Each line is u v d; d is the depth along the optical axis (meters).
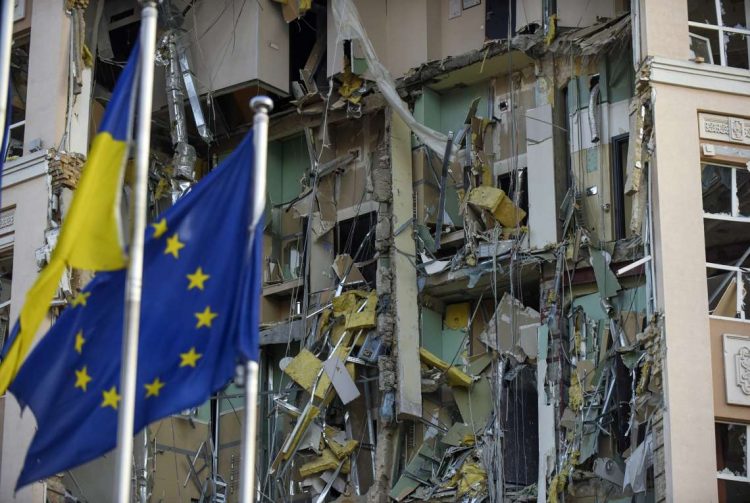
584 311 41.31
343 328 44.91
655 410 36.53
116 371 26.14
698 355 36.12
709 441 35.34
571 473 38.84
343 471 43.53
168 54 47.16
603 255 41.19
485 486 40.53
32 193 41.28
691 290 36.72
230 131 48.75
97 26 46.41
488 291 43.91
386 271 44.28
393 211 44.41
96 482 40.72
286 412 45.00
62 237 25.94
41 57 42.56
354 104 46.56
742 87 38.94
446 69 45.69
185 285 26.30
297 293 47.25
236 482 45.44
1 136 27.89
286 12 48.22
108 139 26.53
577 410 39.84
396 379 42.62
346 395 43.38
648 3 39.47
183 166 46.00
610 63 43.53
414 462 42.34
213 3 48.22
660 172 37.78
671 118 38.34
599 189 42.56
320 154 47.94
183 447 44.50
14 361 26.52
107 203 26.20
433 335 44.41
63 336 26.52
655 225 37.56
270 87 47.56
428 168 45.44
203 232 26.58
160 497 43.12
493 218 43.78
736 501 35.38
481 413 42.91
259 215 26.16
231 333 25.86
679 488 34.84
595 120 43.16
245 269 25.89
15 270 40.66
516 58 44.91
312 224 47.62
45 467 25.86
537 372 41.38
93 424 25.88
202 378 25.72
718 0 40.22
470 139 44.91
